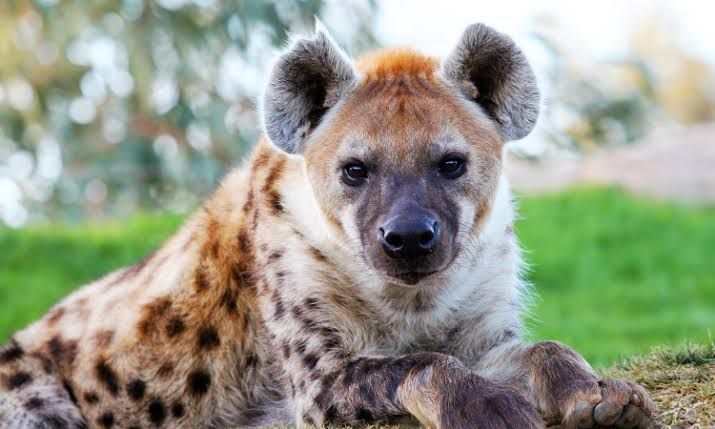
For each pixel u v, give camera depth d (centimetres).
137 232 2639
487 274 953
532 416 747
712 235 2755
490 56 930
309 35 949
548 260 2586
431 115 898
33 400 1008
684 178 3403
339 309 927
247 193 1005
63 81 3141
